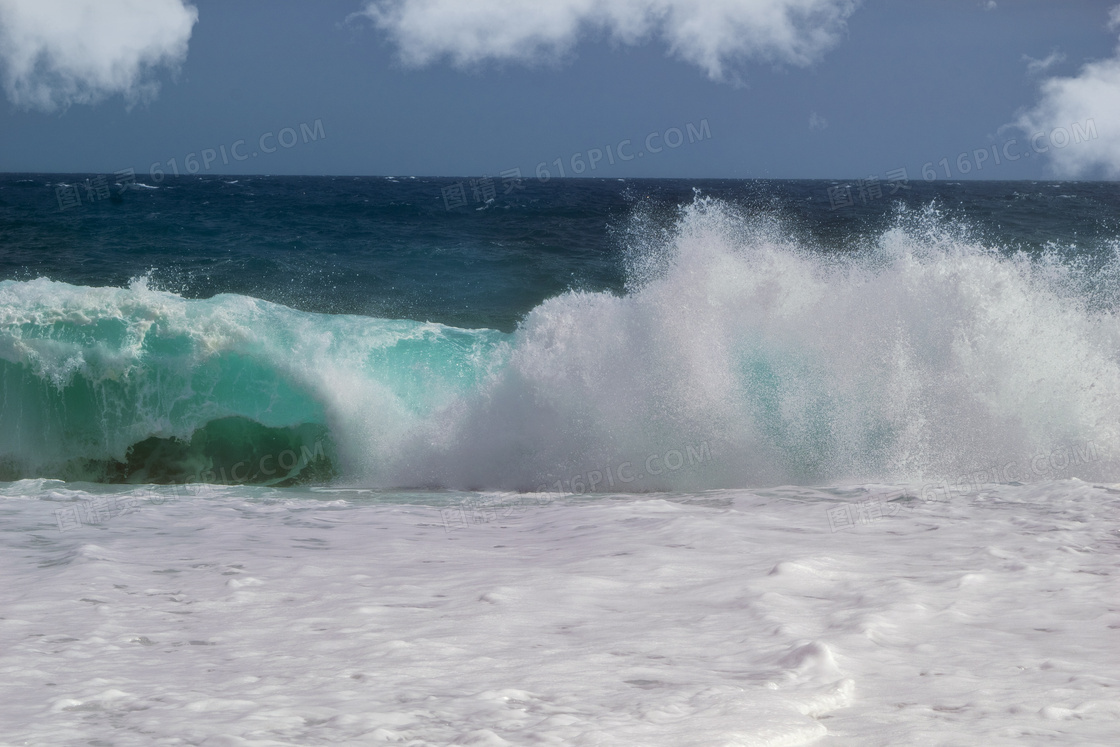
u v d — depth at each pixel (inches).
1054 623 142.7
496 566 194.9
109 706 110.6
